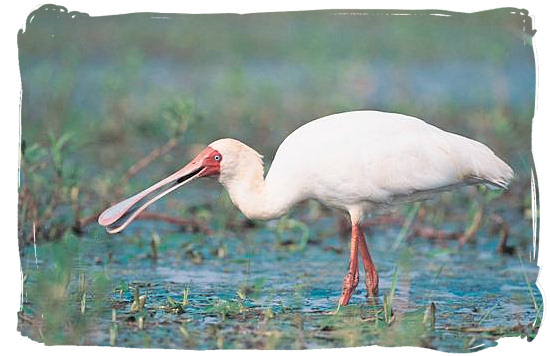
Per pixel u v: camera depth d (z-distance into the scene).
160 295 13.29
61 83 17.83
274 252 15.28
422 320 12.41
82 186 16.86
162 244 15.31
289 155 13.09
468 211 16.66
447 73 19.56
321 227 16.36
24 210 14.59
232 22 20.34
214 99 20.33
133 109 19.55
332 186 12.99
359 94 20.59
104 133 18.80
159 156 18.55
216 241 15.70
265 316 12.55
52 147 16.53
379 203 13.13
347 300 12.91
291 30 20.92
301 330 12.13
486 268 14.51
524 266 14.30
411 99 19.97
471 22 17.62
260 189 13.12
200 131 19.56
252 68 20.92
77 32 18.31
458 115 19.19
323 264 14.74
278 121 20.11
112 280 13.84
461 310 12.84
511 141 17.69
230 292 13.46
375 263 14.85
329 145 12.98
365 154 12.89
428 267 14.61
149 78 20.00
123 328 12.22
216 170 13.04
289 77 21.17
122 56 19.59
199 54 20.52
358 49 20.69
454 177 12.96
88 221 15.80
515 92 17.88
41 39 16.86
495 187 13.27
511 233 15.66
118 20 18.17
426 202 16.58
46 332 12.19
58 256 13.89
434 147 12.95
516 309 12.89
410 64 19.98
